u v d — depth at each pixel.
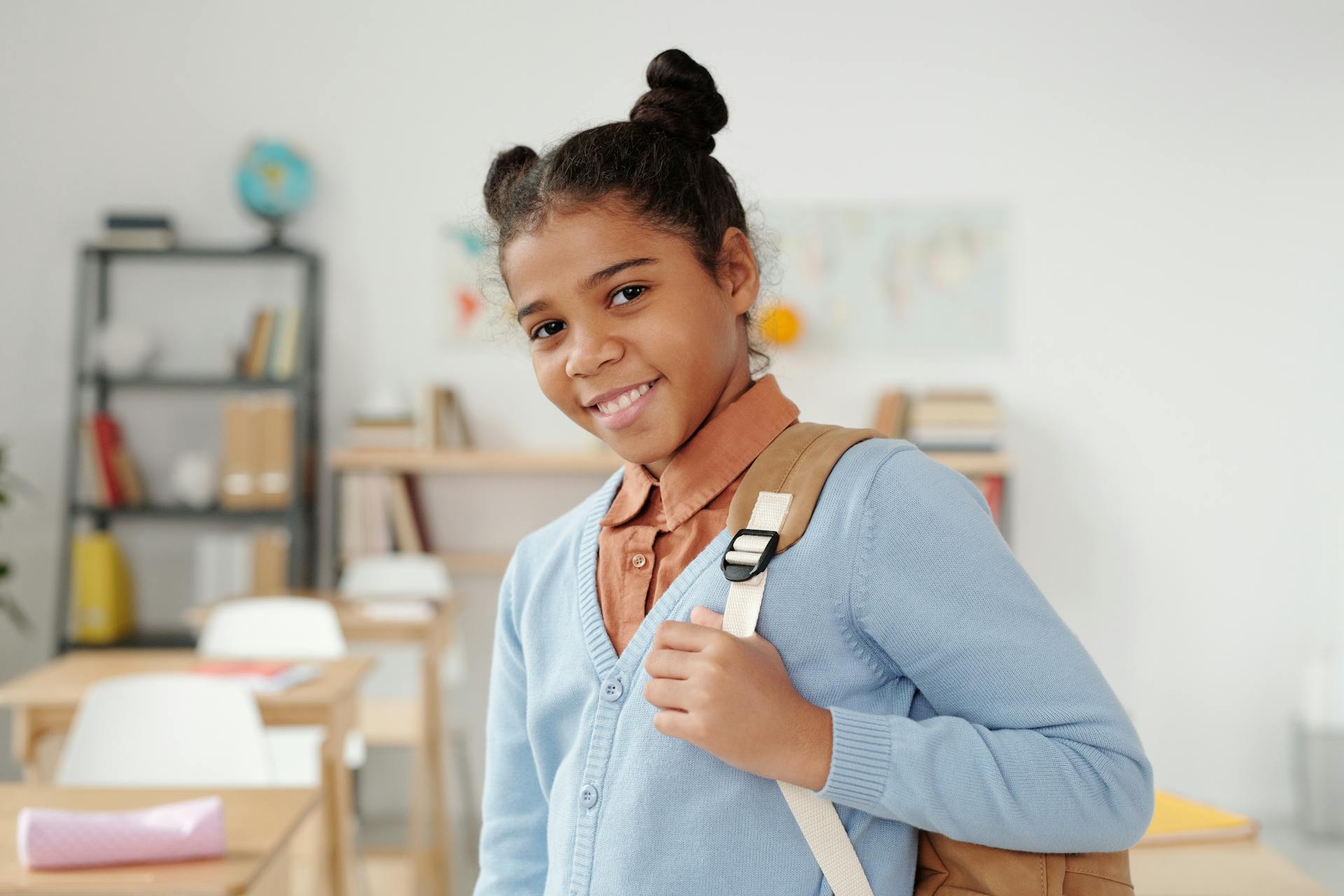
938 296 4.16
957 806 0.73
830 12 4.20
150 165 4.29
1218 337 4.11
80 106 4.29
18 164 4.29
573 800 0.84
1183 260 4.12
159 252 4.12
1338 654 3.93
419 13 4.27
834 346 4.17
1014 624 0.76
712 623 0.79
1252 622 4.10
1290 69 4.09
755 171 4.21
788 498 0.81
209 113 4.28
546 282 0.82
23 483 4.30
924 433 3.96
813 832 0.76
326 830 2.54
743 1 4.21
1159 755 4.11
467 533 4.34
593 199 0.81
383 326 4.29
